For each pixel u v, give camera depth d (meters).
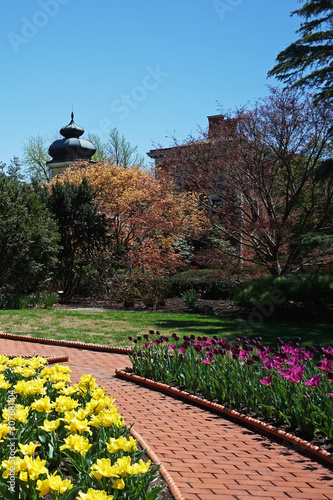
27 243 17.78
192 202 22.48
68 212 21.48
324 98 16.69
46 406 3.87
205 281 20.61
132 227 25.47
